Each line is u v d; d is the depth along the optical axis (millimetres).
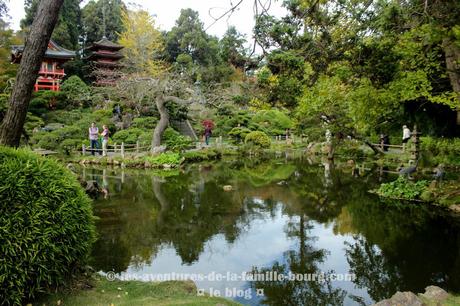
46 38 4109
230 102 18141
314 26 5773
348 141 19922
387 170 15172
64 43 35250
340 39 5719
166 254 6168
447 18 5410
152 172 15633
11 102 4039
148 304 3545
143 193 11148
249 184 12906
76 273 3996
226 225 7949
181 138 20031
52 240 3361
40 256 3246
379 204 9711
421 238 6953
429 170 13312
